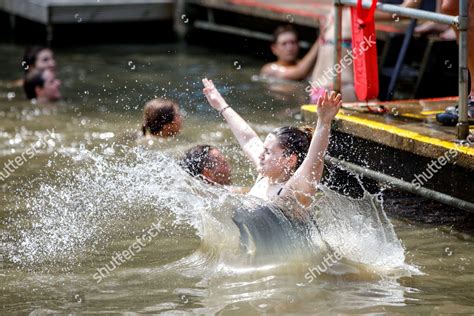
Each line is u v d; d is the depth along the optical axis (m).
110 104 18.81
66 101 19.27
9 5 28.72
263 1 25.06
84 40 27.41
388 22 19.05
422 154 11.30
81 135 16.20
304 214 10.45
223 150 14.75
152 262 10.49
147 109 15.07
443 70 17.53
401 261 10.38
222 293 9.54
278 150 10.69
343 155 12.66
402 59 16.58
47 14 26.44
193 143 15.04
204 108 17.94
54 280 10.02
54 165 14.26
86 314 9.06
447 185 11.16
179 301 9.35
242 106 18.25
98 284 9.89
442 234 11.30
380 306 9.14
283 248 10.37
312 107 13.34
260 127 16.38
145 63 23.56
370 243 10.67
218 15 26.42
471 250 10.78
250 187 12.88
